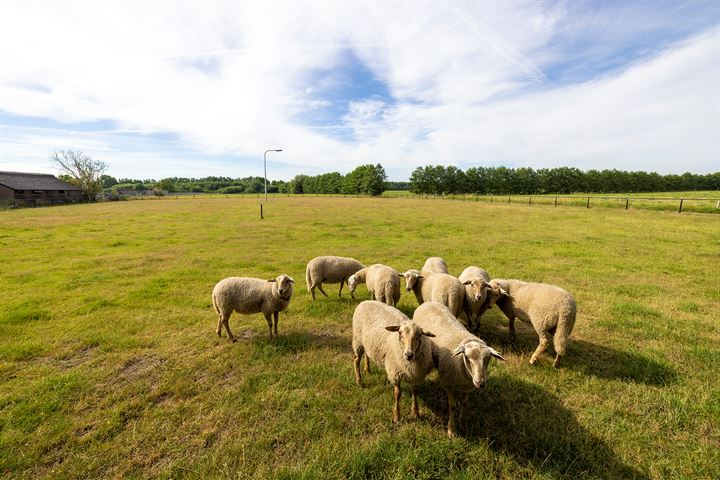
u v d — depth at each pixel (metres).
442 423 4.41
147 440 4.05
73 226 23.05
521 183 116.44
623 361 5.69
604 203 37.62
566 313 5.46
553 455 3.80
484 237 18.36
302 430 4.14
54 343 6.38
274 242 17.39
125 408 4.60
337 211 36.34
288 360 5.94
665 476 3.54
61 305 8.38
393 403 4.79
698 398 4.64
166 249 15.41
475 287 6.77
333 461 3.67
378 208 40.81
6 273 11.23
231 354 6.10
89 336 6.68
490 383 5.12
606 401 4.66
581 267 11.75
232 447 3.90
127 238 18.31
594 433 4.09
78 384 5.05
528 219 26.83
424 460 3.65
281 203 51.88
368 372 5.62
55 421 4.31
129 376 5.41
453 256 13.70
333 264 9.30
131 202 57.47
